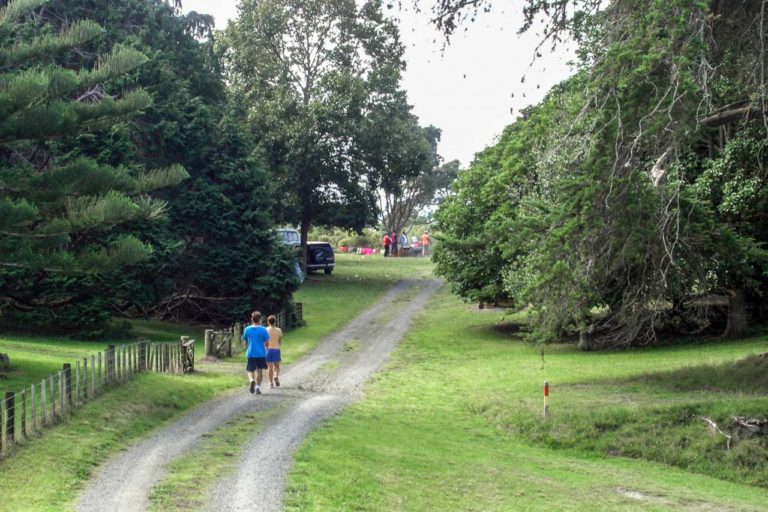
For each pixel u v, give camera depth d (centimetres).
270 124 4984
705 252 2102
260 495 1159
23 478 1166
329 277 5562
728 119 1853
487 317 3909
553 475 1496
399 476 1360
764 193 2500
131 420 1622
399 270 6128
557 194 1914
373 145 5144
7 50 1886
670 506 1330
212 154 3484
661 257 1897
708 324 2772
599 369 2439
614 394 2016
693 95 1561
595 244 1788
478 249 3278
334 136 5056
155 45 3659
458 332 3534
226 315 3528
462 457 1564
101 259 1869
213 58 4053
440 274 3466
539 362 2672
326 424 1723
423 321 3906
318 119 4956
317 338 3391
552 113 1953
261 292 3466
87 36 1950
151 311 3544
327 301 4547
